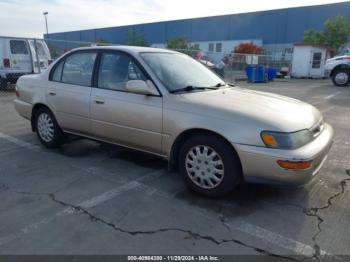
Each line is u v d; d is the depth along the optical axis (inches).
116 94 152.9
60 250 97.3
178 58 174.4
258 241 104.2
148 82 143.3
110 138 161.0
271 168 115.4
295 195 137.1
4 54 439.8
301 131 120.8
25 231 106.7
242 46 1521.9
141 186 143.5
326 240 105.3
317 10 1542.8
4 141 207.9
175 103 135.2
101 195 134.0
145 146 148.5
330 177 157.6
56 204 125.5
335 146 211.6
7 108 326.6
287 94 499.2
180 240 103.7
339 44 1199.6
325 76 943.0
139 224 112.3
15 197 130.7
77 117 171.3
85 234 105.7
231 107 127.3
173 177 154.0
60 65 182.5
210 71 183.5
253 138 117.4
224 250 99.3
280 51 1683.1
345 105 386.6
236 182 127.0
